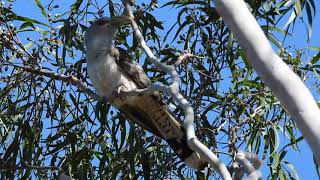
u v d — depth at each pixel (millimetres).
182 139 11312
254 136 11836
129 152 12094
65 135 12250
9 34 11992
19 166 11891
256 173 8664
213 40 12289
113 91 11766
